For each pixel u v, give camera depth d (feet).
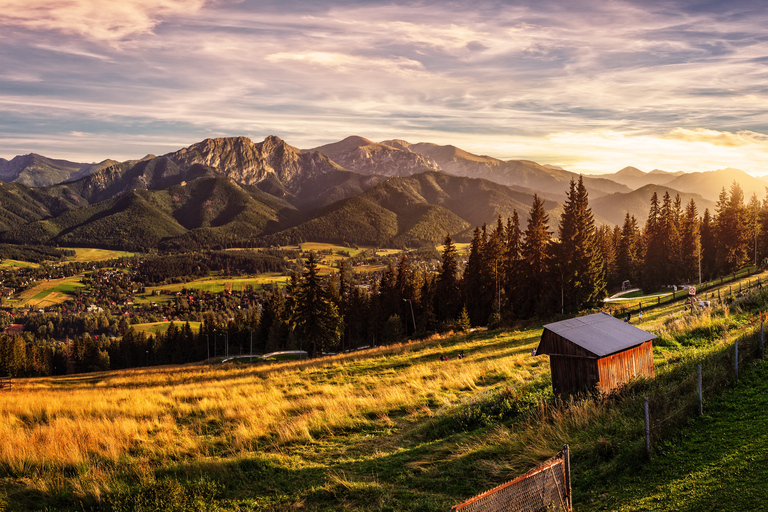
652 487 28.19
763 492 24.30
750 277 187.42
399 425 55.98
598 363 47.98
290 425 54.95
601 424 40.27
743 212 248.52
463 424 50.83
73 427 53.31
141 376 160.25
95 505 34.37
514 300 213.05
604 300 209.97
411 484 36.32
